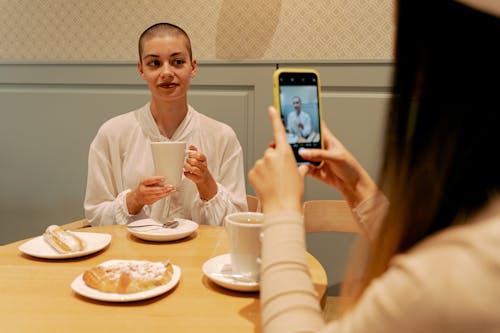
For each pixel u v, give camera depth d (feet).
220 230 4.27
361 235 1.83
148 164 5.46
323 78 7.66
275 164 2.06
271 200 2.02
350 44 7.55
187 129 5.65
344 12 7.50
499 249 1.06
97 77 8.18
